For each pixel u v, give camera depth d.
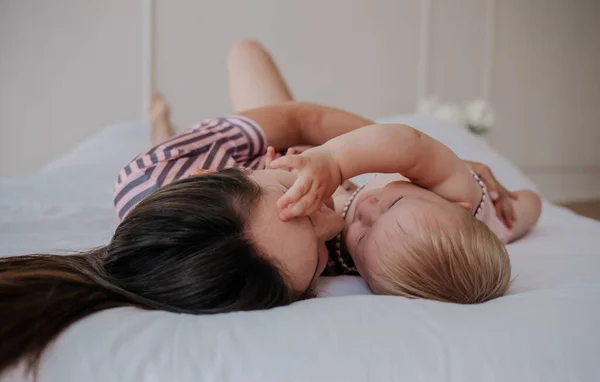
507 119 3.13
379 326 0.50
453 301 0.64
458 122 2.35
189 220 0.58
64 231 1.01
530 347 0.49
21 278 0.53
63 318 0.50
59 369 0.45
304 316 0.51
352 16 2.57
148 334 0.48
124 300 0.55
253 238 0.59
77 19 2.10
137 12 2.18
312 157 0.66
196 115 2.35
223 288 0.56
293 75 2.51
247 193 0.61
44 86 2.10
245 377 0.44
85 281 0.55
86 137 2.18
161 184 0.82
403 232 0.68
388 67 2.69
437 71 2.82
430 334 0.49
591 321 0.53
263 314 0.52
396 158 0.74
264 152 0.96
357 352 0.46
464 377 0.46
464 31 2.84
